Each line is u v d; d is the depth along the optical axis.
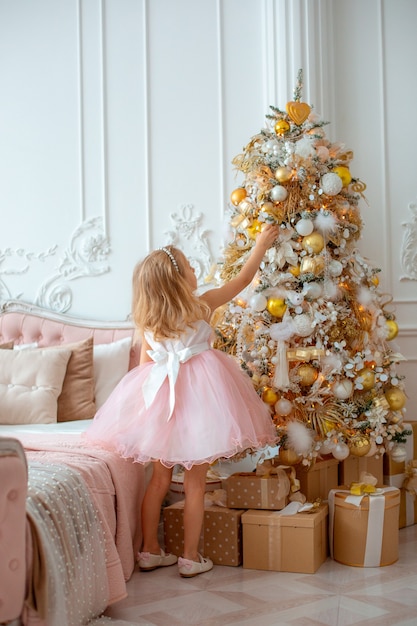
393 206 4.13
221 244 4.14
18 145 4.31
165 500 3.51
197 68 4.19
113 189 4.23
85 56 4.26
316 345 3.00
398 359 3.21
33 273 4.27
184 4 4.21
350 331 3.06
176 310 2.83
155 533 2.89
